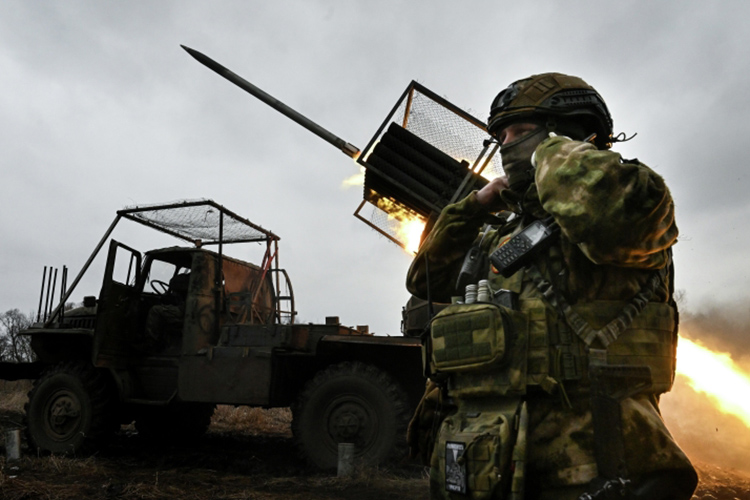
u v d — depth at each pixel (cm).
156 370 637
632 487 132
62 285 675
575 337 147
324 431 517
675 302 168
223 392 553
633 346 145
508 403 146
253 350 550
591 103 166
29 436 618
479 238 201
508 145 173
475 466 139
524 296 156
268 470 516
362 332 675
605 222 130
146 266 661
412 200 350
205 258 618
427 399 184
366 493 418
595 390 134
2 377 685
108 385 624
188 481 450
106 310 611
